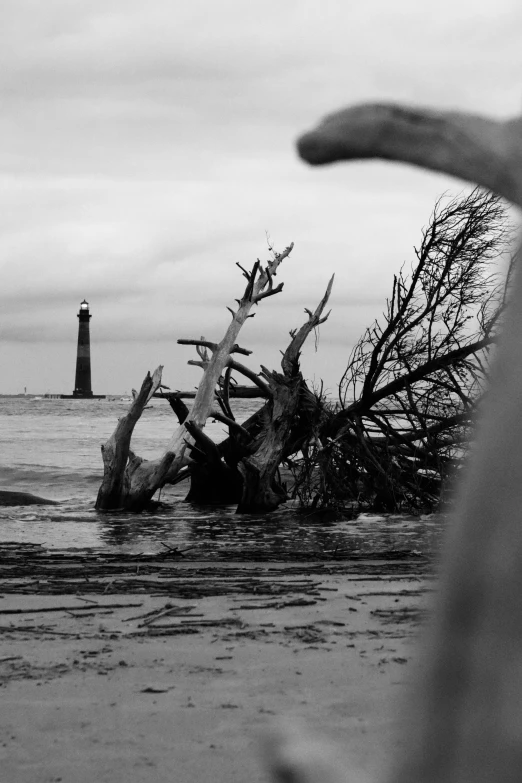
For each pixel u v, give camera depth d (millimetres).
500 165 365
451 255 20781
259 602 7945
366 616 7086
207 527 20141
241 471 22766
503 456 295
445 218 20688
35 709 4277
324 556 14367
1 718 4117
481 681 280
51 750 3609
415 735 289
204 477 25781
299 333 23844
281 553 14914
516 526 285
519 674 275
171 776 3266
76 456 46156
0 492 25516
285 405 23281
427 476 23266
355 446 22938
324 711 4121
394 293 21516
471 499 300
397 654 5469
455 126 377
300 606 7648
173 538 18109
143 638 6270
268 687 4676
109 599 8336
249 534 18875
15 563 13188
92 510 23453
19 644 6059
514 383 303
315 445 22750
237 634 6348
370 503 23328
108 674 5086
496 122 379
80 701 4430
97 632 6555
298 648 5773
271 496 23172
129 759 3473
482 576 287
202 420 23812
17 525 20156
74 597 8492
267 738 399
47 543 17172
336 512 21844
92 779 3248
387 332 21859
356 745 3471
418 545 16469
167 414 127438
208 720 4023
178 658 5539
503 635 280
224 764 3385
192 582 9852
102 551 15844
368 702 4270
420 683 293
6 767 3400
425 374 22047
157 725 3957
